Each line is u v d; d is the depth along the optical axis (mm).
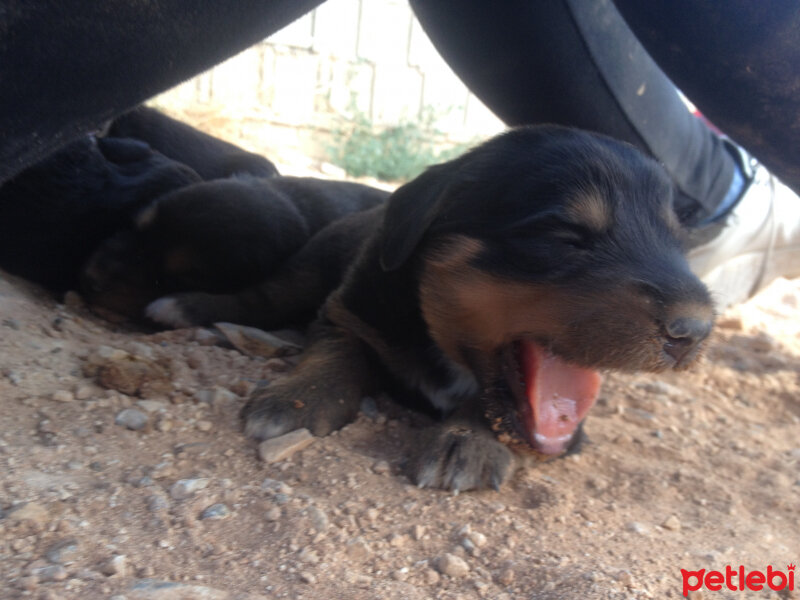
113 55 135
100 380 214
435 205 218
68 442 185
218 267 301
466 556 171
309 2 173
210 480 180
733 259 446
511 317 208
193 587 141
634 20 208
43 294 293
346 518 177
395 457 216
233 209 304
